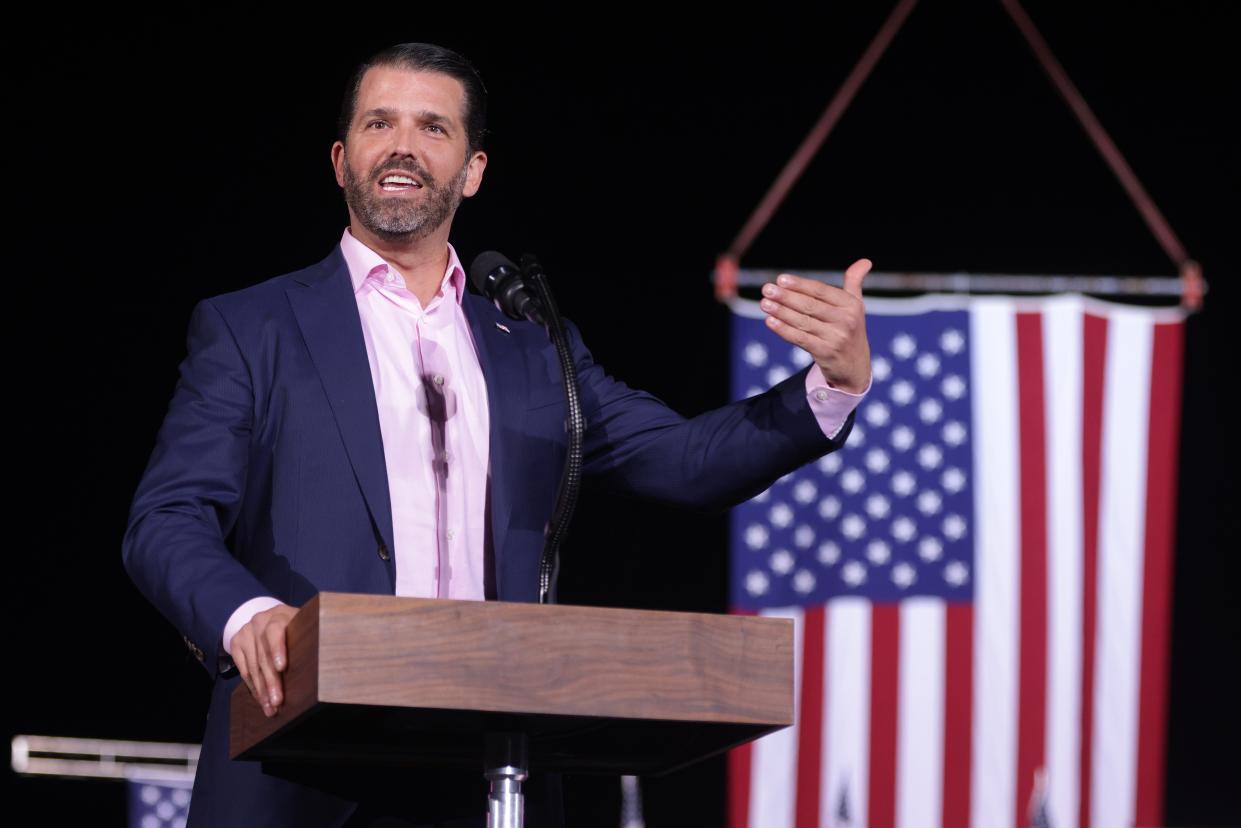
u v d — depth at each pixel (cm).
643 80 3238
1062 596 2320
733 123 3259
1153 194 3272
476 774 790
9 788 3038
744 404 884
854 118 3303
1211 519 3241
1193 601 3238
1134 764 2281
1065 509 2345
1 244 3031
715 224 3256
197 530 759
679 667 629
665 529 3247
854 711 2292
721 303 3241
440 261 916
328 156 3061
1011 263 3281
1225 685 3216
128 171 3042
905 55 3309
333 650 591
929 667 2300
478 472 862
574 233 3234
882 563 2328
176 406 824
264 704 643
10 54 3005
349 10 3077
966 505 2345
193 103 3050
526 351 905
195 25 3034
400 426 857
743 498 885
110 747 3038
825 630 2308
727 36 3244
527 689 608
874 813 2266
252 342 833
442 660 600
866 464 2353
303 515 805
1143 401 2380
